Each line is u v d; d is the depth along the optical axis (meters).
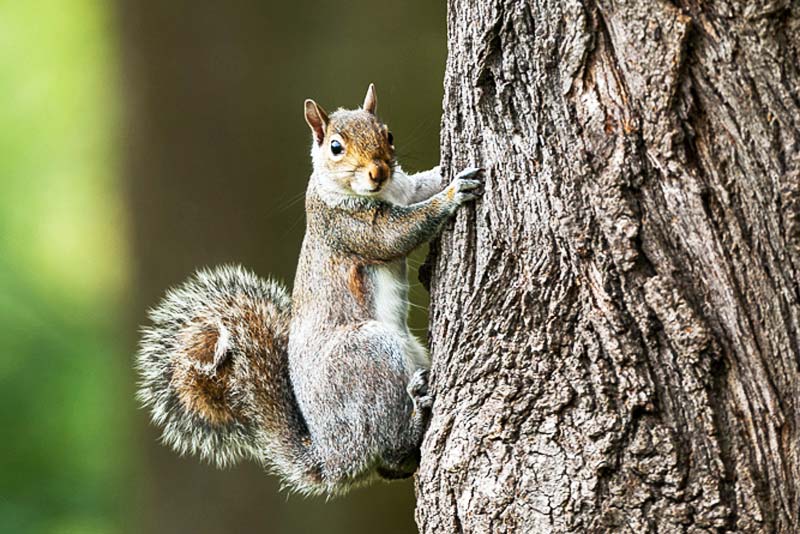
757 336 7.14
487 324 7.94
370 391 9.79
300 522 15.34
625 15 7.20
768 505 7.11
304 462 10.19
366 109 11.03
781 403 7.12
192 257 15.45
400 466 9.71
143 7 15.58
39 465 20.83
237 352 10.63
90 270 23.62
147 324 15.76
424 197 10.65
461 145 8.36
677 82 7.12
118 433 16.88
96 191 23.14
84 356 22.28
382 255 10.23
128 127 15.79
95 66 22.91
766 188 7.07
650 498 7.28
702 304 7.22
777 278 7.11
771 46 6.91
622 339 7.36
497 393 7.80
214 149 15.45
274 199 15.41
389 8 15.40
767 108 7.00
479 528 7.80
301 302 10.59
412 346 10.13
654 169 7.27
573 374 7.54
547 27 7.52
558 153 7.57
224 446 10.80
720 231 7.16
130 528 16.34
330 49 15.45
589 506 7.41
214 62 15.45
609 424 7.38
